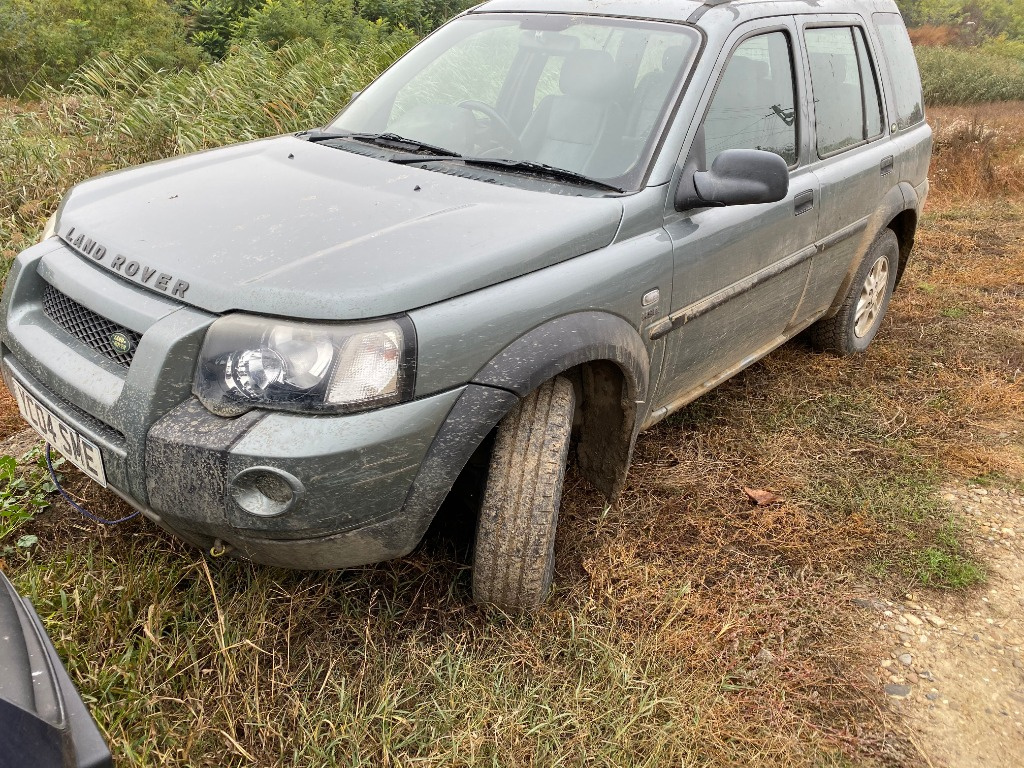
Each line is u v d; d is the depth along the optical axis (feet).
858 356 15.15
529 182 8.63
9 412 11.30
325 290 6.32
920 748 7.40
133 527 8.61
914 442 12.42
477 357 6.80
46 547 8.48
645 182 8.58
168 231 7.33
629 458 9.10
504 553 7.63
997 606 9.24
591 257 7.82
